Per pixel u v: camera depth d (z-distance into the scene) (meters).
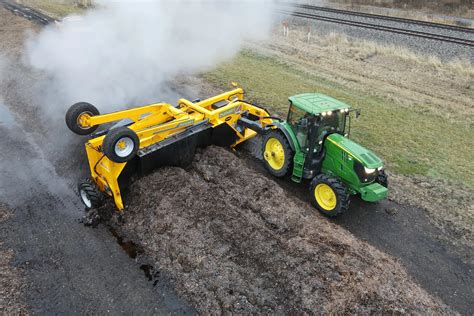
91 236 7.53
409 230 8.11
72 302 6.23
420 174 9.91
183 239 7.04
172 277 6.63
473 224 8.26
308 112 7.96
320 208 8.20
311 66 17.72
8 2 26.23
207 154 9.23
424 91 15.42
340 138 8.16
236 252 6.70
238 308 6.00
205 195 7.78
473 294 6.72
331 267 6.25
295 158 8.60
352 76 16.67
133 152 7.45
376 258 6.86
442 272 7.14
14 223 7.84
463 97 14.85
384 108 13.72
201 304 6.18
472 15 26.39
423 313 5.97
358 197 9.12
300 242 6.75
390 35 21.08
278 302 5.96
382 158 10.52
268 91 14.41
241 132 10.15
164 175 8.19
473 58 17.89
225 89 14.47
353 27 22.80
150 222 7.48
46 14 23.55
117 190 7.72
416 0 30.05
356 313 5.74
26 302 6.23
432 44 19.55
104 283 6.55
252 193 8.20
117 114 8.54
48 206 8.31
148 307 6.16
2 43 18.70
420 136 11.85
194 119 8.77
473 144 11.55
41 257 7.05
